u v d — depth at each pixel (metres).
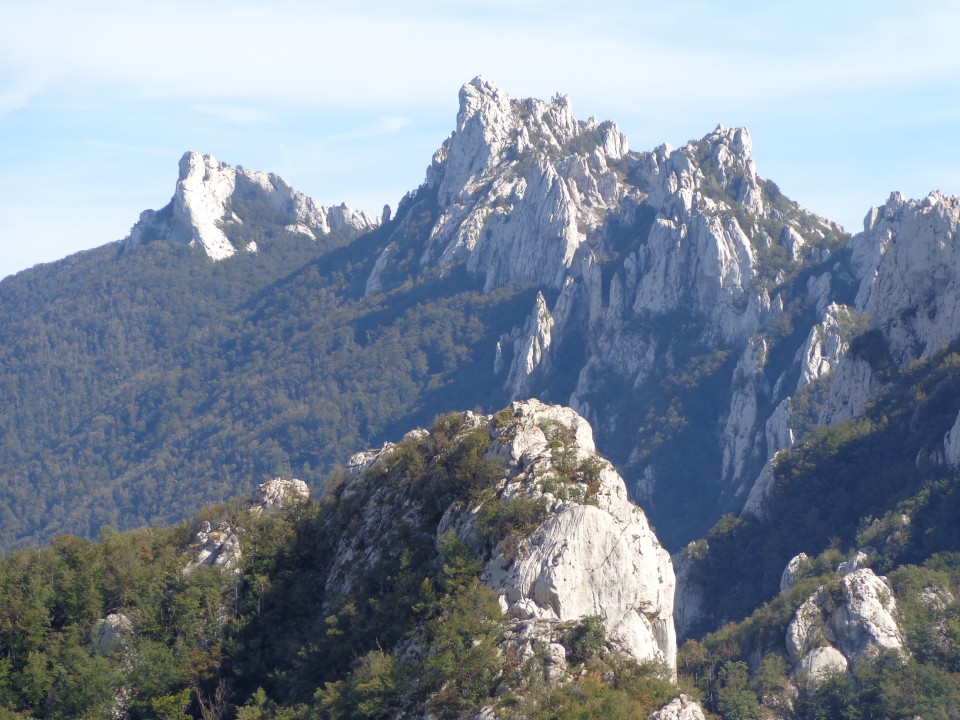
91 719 104.88
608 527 92.25
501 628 88.38
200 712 107.38
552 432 106.56
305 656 104.06
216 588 115.38
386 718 88.19
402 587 100.75
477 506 100.62
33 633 112.88
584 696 81.75
